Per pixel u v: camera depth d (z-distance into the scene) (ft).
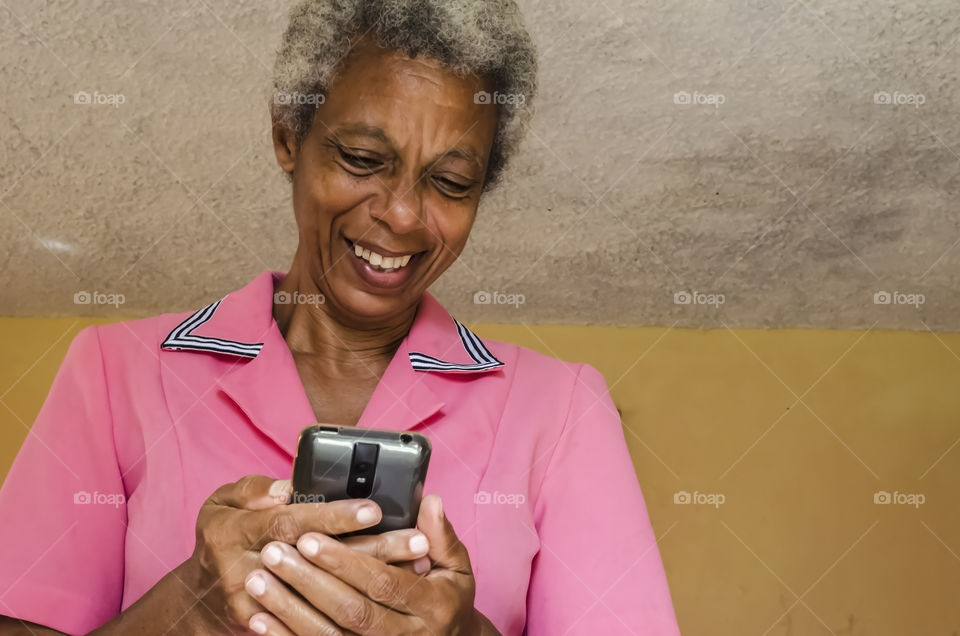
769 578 9.00
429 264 4.12
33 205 7.73
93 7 6.06
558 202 7.74
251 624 3.18
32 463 3.77
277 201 7.57
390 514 3.22
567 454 4.12
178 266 8.31
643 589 3.87
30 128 6.99
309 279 4.13
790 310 9.26
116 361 3.97
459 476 3.90
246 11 6.03
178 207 7.66
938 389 9.39
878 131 7.16
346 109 4.00
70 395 3.89
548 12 6.16
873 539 9.14
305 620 3.17
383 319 4.10
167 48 6.33
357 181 3.99
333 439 3.23
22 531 3.65
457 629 3.33
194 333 4.02
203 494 3.67
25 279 8.51
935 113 6.99
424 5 4.00
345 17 4.02
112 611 3.71
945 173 7.57
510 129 4.25
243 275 8.32
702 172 7.52
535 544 3.91
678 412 9.25
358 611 3.14
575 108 6.87
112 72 6.53
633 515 4.03
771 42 6.41
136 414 3.84
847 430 9.34
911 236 8.30
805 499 9.19
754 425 9.25
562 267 8.49
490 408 4.08
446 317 4.36
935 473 9.27
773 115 7.00
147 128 6.97
